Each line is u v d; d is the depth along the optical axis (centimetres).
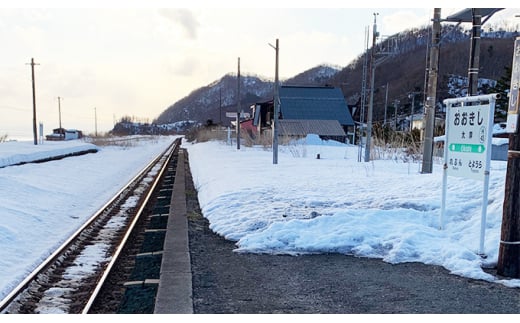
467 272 561
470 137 639
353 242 693
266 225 801
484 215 606
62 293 609
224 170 1680
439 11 1351
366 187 1066
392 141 2541
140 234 948
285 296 498
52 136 7500
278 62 2067
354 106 5884
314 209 867
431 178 1046
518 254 547
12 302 563
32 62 4094
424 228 721
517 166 539
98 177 2098
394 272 580
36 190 1434
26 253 808
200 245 730
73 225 1074
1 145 3569
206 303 476
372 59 2181
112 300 571
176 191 1409
